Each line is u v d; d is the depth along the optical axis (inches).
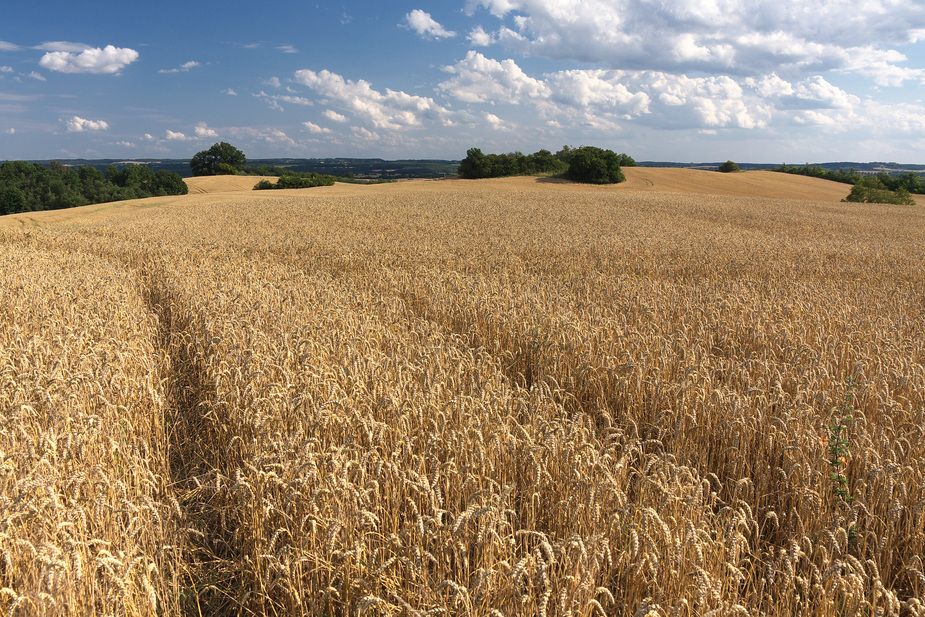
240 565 152.2
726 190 2982.3
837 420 200.2
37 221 1346.0
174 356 312.7
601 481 151.2
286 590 130.1
